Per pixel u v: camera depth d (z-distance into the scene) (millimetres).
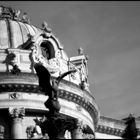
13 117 67312
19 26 81312
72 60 81188
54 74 74625
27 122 68562
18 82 68188
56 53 76688
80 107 73812
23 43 78188
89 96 75375
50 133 29781
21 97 68500
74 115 71938
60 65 76562
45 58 75625
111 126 83625
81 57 81750
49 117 30125
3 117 68562
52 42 76812
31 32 81250
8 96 68250
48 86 30875
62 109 70625
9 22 81688
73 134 70250
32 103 68438
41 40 75875
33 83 68500
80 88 74062
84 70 82375
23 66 72625
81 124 71875
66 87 71375
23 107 67938
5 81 68062
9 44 77750
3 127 67688
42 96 69438
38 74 31344
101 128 82875
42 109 68688
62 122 30000
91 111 76938
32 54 73875
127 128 81062
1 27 80188
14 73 68812
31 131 65250
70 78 76938
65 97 71688
